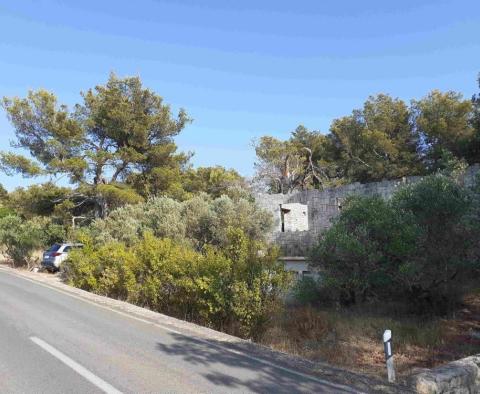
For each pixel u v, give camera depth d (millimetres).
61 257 27125
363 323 13266
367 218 14297
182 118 38688
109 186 33688
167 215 25078
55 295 15367
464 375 6773
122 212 28234
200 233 24297
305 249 19719
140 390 5723
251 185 50250
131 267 15680
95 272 18266
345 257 14164
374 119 45625
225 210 24156
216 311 11547
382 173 43500
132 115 36188
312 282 16203
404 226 13148
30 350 7645
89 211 38562
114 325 10102
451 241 12930
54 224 34875
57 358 7148
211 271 11898
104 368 6645
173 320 11039
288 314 13914
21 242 30500
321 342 11664
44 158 35500
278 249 12367
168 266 13891
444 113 41156
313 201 27203
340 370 7168
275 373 6750
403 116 45094
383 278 13914
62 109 35938
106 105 35969
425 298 14281
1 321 10281
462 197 12805
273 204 28625
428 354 10430
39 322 10227
